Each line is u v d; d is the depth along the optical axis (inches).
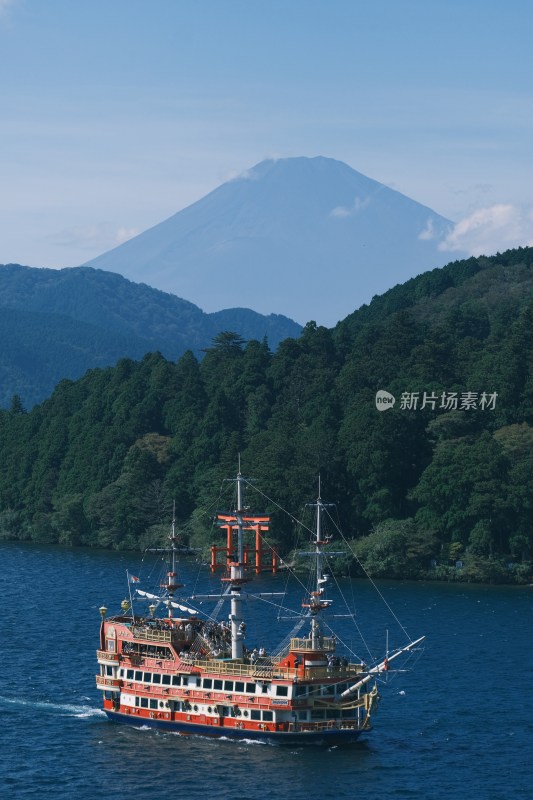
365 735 7052.2
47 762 6628.9
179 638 7249.0
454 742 6948.8
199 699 7012.8
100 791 6195.9
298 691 6801.2
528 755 6732.3
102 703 7805.1
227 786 6245.1
